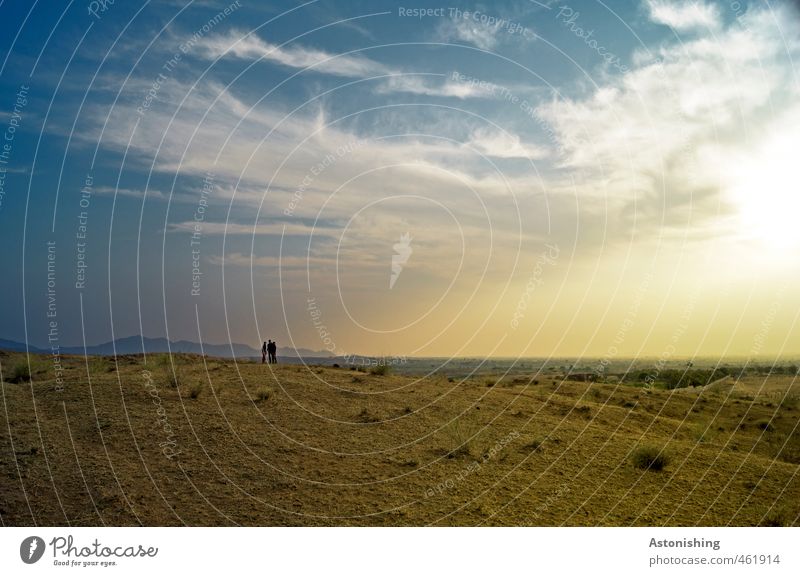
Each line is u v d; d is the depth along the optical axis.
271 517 11.18
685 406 26.27
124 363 27.36
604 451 16.02
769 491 13.56
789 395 27.30
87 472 12.66
